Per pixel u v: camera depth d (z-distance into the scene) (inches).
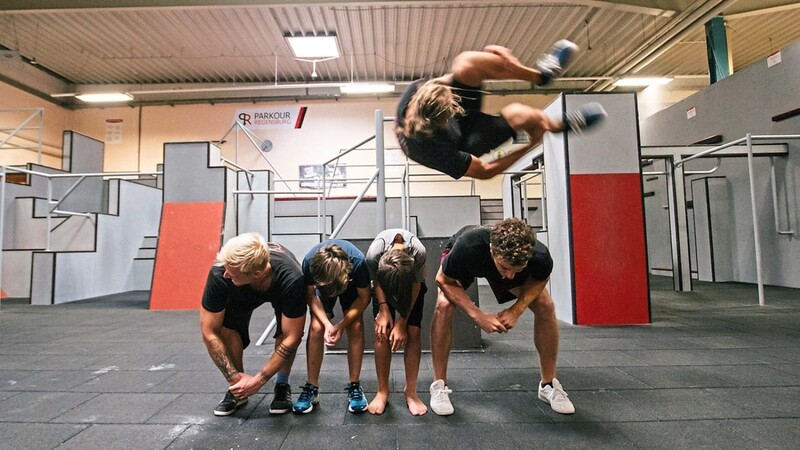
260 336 122.6
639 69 343.9
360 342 68.7
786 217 217.6
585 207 132.2
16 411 67.1
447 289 66.9
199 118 392.5
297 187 388.5
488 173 52.7
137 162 389.1
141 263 249.8
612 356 95.9
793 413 63.5
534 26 289.9
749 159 162.2
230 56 336.8
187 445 55.5
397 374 86.6
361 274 67.6
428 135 49.1
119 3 246.1
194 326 140.0
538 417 63.7
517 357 98.1
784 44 323.9
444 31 297.9
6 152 327.3
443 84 52.5
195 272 186.2
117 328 136.7
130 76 374.9
